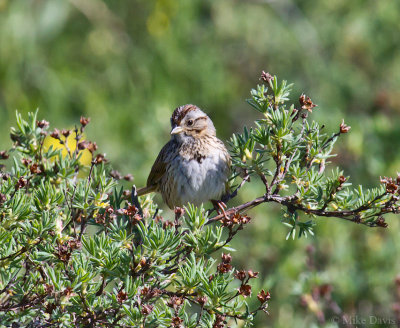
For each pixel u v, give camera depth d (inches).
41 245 260.5
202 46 598.9
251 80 641.0
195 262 262.7
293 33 638.5
